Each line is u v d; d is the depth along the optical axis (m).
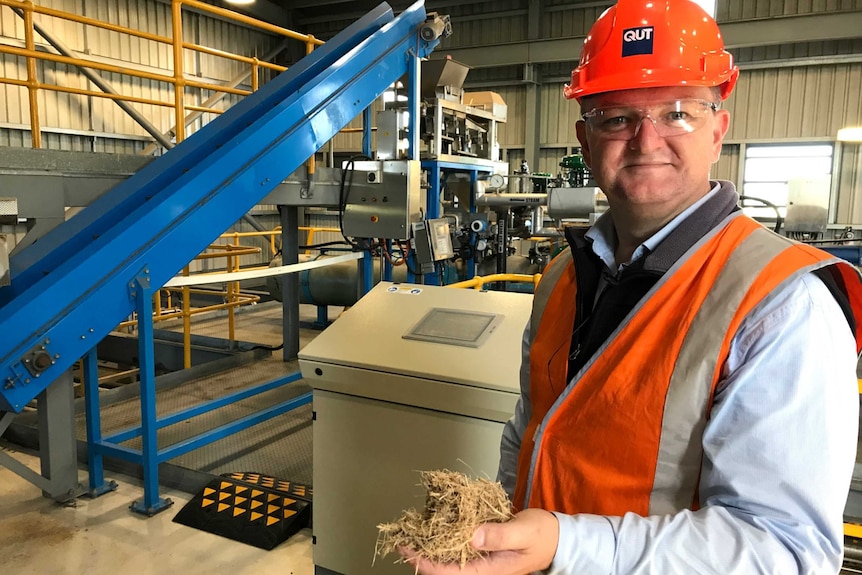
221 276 3.48
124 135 8.89
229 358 4.80
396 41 3.36
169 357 5.16
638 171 0.89
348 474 2.01
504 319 2.07
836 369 0.69
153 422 2.69
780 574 0.64
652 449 0.80
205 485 2.85
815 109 9.69
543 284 1.19
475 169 5.12
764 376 0.70
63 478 2.80
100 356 5.17
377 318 2.16
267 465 3.19
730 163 10.38
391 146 3.80
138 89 9.11
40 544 2.48
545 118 11.52
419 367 1.83
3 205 2.19
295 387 4.39
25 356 1.92
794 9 9.33
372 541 2.00
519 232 5.84
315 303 6.15
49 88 3.45
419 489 1.91
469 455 1.83
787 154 10.00
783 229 7.12
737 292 0.76
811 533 0.66
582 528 0.71
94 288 2.08
